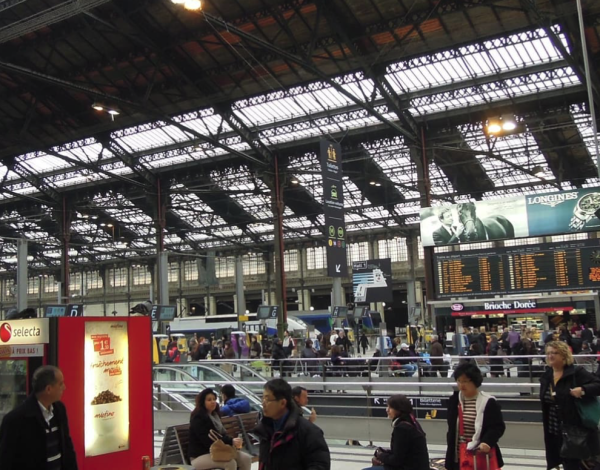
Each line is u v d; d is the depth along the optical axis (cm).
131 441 885
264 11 2869
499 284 2734
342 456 1087
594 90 3366
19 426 514
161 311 3766
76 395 817
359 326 4144
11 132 4078
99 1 2452
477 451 606
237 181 4966
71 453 546
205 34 3014
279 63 3297
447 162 4872
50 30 3073
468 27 2927
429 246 2930
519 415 1316
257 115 3941
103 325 865
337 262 2744
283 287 4159
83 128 3962
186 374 1530
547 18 2619
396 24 2920
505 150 4488
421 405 1369
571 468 640
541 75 3359
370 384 1245
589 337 2327
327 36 3050
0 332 837
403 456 619
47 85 3575
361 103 3253
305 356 2412
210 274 4638
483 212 2825
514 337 2345
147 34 3047
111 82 3553
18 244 3184
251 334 4062
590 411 632
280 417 475
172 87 3544
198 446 805
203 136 3634
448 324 3098
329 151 2825
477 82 3388
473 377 621
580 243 2595
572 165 4934
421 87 3516
